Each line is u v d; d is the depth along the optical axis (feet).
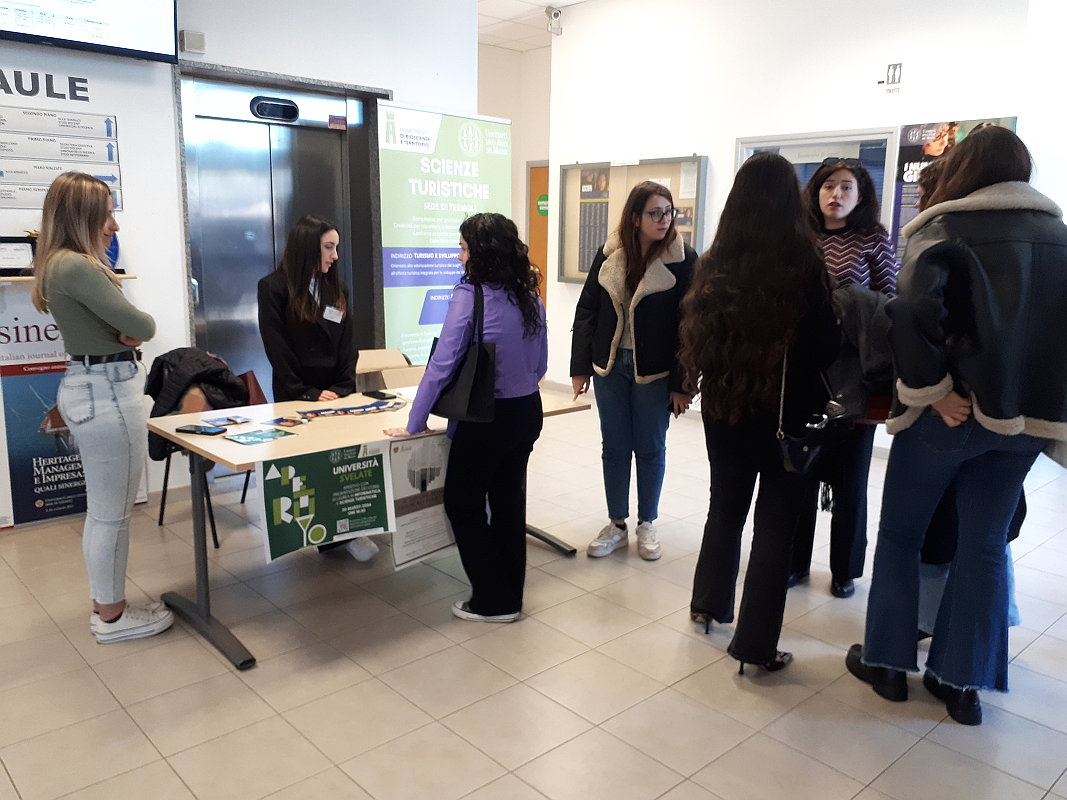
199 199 13.85
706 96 19.53
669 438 18.94
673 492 14.75
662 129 20.62
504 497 9.39
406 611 9.89
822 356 7.34
